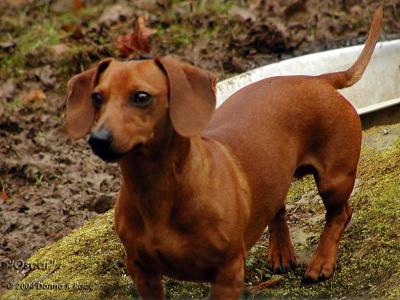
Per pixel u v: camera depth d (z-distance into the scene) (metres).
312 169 9.11
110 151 7.04
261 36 15.80
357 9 16.52
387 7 16.52
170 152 7.52
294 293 9.15
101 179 12.38
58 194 12.13
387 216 9.70
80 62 15.28
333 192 9.13
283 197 8.77
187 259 7.86
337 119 9.03
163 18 16.53
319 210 10.45
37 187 12.37
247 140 8.46
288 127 8.76
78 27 16.28
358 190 10.45
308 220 10.31
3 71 15.09
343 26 16.17
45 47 15.49
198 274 8.05
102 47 15.64
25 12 17.02
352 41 15.87
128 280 9.60
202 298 9.30
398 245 9.20
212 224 7.75
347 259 9.43
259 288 9.31
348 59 12.82
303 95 8.94
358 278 9.07
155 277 8.28
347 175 9.16
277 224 9.54
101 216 11.08
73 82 7.84
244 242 8.36
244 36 15.82
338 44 15.80
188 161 7.62
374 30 9.63
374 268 9.07
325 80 9.32
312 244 9.87
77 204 11.85
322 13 16.39
